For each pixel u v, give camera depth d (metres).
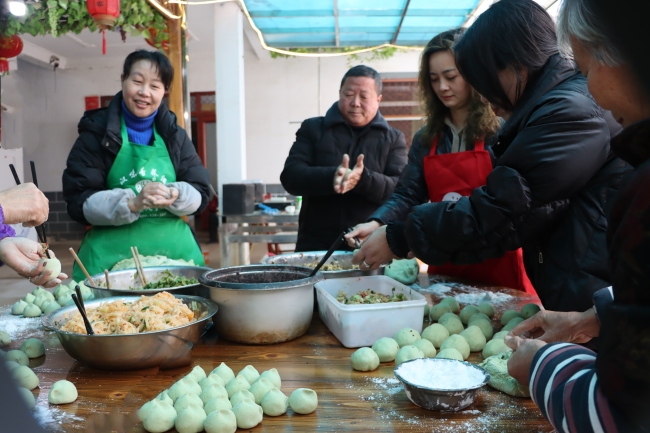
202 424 0.96
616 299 0.58
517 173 1.20
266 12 4.84
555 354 0.76
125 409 1.04
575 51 0.65
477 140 2.05
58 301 1.85
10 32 3.28
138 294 1.53
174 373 1.23
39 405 1.05
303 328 1.47
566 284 1.27
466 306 1.65
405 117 8.39
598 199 1.23
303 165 2.60
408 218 1.38
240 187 4.58
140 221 2.32
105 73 9.12
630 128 0.56
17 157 6.72
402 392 1.12
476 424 0.97
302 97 8.74
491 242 1.26
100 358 1.18
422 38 5.79
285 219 4.52
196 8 6.46
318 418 1.00
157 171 2.33
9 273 6.46
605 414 0.59
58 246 8.80
